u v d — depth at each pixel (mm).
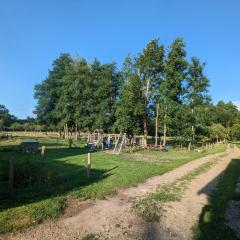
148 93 55469
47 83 86125
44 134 92688
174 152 45781
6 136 64688
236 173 24016
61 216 11172
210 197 15367
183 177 20547
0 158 26672
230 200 15086
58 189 15117
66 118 68375
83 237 9336
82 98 64562
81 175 19609
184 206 13430
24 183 15781
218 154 42281
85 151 39438
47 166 22750
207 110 60969
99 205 12812
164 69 54031
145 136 55625
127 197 14406
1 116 122875
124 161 29062
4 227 9664
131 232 10047
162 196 14734
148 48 54500
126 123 54094
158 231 10273
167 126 55969
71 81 65812
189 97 57594
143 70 55000
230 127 108688
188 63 56000
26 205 12047
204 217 11719
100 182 17312
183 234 10133
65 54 86188
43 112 86312
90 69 64375
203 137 68375
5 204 12133
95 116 62375
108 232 9938
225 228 10539
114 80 63375
